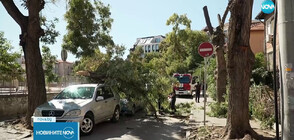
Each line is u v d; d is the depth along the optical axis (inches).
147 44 4960.6
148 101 479.5
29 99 393.7
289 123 180.4
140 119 478.0
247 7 277.4
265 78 642.2
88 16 690.8
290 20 180.1
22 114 509.0
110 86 435.5
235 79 284.8
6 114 480.7
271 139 275.1
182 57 1694.1
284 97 183.8
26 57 402.0
